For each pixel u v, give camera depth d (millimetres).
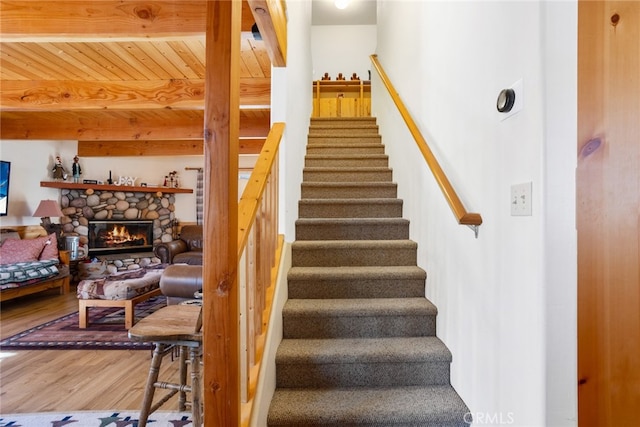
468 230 1550
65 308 4102
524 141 1122
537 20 1050
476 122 1485
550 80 1025
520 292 1150
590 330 405
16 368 2549
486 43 1391
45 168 5352
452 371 1724
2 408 2035
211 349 1054
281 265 2041
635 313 360
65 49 2709
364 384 1743
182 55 2818
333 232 2629
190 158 7141
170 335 1566
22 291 4039
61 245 5363
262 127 4570
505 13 1242
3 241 4500
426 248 2191
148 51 2752
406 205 2744
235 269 1098
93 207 5996
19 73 3162
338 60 6418
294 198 2627
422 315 1962
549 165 1025
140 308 4145
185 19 1958
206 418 1049
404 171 2824
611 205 384
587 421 406
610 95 386
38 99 3297
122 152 5793
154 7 1957
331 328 1949
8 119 4559
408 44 2789
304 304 2025
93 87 3309
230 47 1062
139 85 3320
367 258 2396
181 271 3008
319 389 1717
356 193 3111
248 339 1391
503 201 1258
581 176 419
